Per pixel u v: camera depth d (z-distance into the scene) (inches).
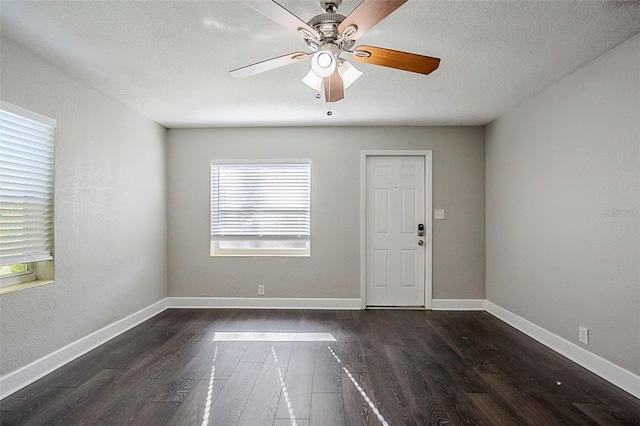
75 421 79.7
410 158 179.9
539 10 79.3
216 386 96.0
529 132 136.8
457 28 87.0
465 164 177.2
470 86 124.7
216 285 180.1
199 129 180.9
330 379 100.3
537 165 131.9
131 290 149.1
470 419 80.9
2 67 90.1
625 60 93.0
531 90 128.5
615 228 96.8
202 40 92.7
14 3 76.0
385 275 180.4
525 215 139.9
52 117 106.8
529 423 79.4
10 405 86.3
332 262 178.2
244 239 179.6
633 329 91.6
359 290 177.8
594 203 104.0
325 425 78.6
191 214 181.0
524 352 120.3
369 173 180.2
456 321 156.3
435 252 177.2
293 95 133.6
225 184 180.9
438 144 177.3
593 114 104.1
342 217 178.4
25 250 99.6
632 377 91.8
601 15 81.1
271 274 179.0
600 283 102.1
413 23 84.7
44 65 103.6
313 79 91.8
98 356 117.0
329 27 74.5
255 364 110.3
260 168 180.2
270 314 167.0
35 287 101.1
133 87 125.0
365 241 179.0
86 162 122.3
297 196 179.3
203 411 83.9
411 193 180.1
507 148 153.8
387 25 85.7
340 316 163.8
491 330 143.9
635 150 90.7
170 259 181.2
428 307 176.7
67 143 113.3
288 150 179.0
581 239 109.3
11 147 94.7
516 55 101.2
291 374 103.3
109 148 134.9
